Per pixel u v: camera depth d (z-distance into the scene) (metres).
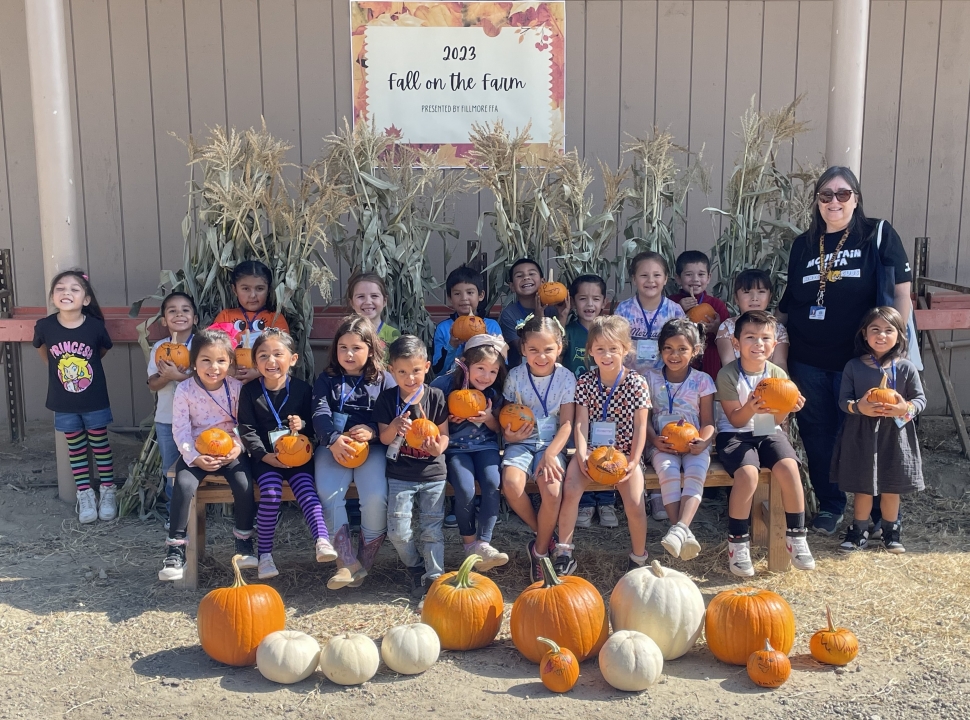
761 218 5.71
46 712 3.14
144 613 3.90
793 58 6.43
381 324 4.92
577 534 4.84
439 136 6.21
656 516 4.96
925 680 3.30
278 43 6.31
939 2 6.42
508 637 3.68
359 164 5.29
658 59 6.42
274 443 4.08
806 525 4.88
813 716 3.07
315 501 4.05
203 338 4.16
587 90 6.42
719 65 6.44
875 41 6.45
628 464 4.07
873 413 4.23
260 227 4.95
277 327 4.83
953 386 6.78
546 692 3.23
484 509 4.07
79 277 4.98
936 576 4.21
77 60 6.28
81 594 4.09
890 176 6.59
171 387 4.88
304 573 4.32
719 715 3.08
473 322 4.90
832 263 4.60
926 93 6.52
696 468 4.16
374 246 5.19
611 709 3.12
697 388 4.37
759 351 4.29
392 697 3.21
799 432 5.04
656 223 5.39
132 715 3.11
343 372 4.29
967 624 3.72
